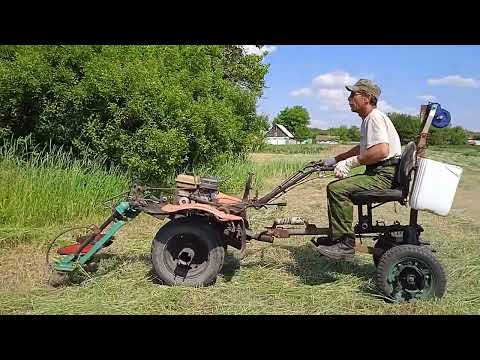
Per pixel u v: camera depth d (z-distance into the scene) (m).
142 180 6.15
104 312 2.94
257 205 3.55
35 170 5.22
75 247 3.56
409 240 3.32
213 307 3.04
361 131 3.35
